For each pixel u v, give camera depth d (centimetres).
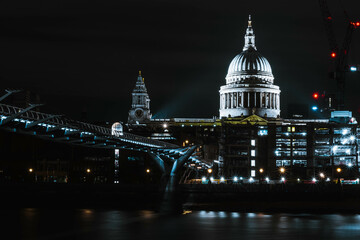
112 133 13938
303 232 12150
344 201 17800
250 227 12769
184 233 11812
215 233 11838
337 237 11581
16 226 12581
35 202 17838
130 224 12925
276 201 17912
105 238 11175
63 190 18000
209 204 17625
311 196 17925
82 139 12675
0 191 17912
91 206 17325
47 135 11781
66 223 13038
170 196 15300
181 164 15412
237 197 17975
